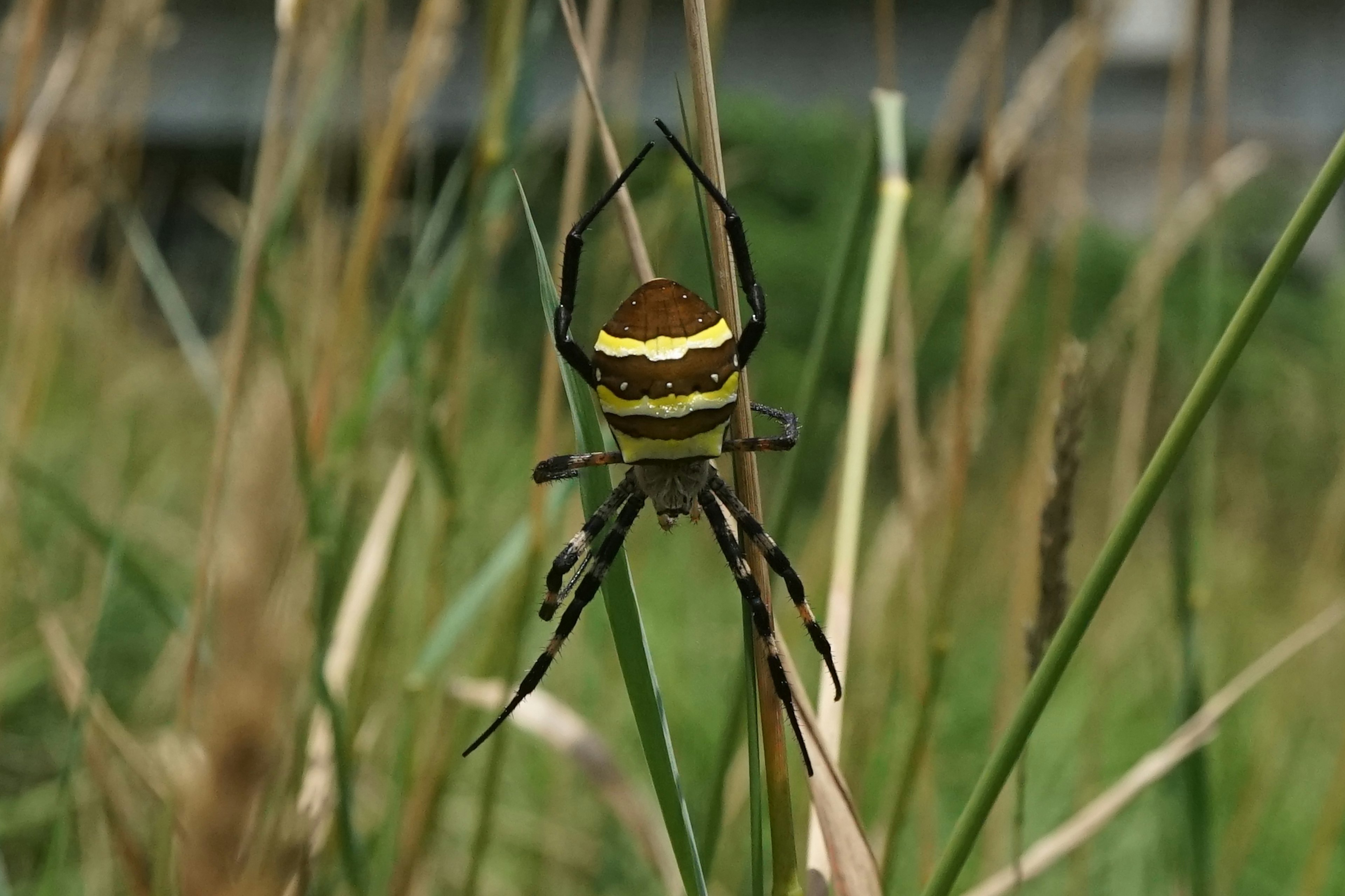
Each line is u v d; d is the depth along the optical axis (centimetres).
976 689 65
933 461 50
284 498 37
